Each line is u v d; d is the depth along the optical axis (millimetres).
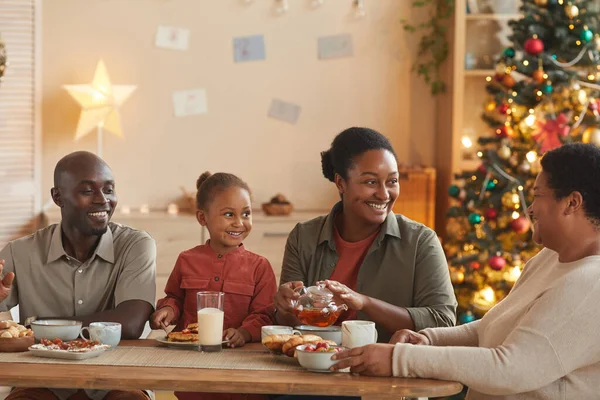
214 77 5078
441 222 4988
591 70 4398
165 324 2303
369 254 2381
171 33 5039
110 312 2266
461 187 4555
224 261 2424
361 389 1697
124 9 5008
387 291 2375
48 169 4984
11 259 2412
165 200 5086
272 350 2021
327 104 5109
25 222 4793
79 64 4980
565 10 4305
